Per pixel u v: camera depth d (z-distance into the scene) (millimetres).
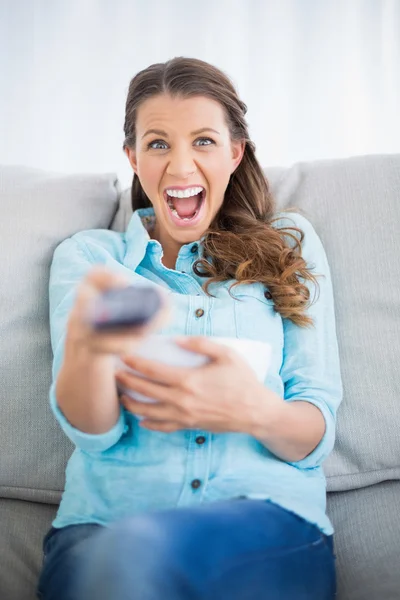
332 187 1427
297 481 1062
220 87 1269
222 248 1269
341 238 1373
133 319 753
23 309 1306
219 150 1270
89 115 1928
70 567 875
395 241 1351
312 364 1180
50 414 1254
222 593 804
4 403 1247
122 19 1897
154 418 999
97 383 941
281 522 915
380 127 1916
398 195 1387
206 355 976
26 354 1279
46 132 1933
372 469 1242
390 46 1895
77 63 1913
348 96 1908
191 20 1892
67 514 1019
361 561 1082
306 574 895
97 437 1010
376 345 1286
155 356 972
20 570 1066
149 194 1305
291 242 1329
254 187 1392
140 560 770
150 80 1267
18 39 1899
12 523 1180
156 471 1027
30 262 1334
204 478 1017
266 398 1013
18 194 1386
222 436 1055
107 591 760
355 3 1885
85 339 833
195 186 1272
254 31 1890
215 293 1235
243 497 950
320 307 1244
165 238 1356
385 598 934
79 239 1323
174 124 1238
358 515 1190
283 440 1041
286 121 1921
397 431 1238
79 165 1950
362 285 1331
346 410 1258
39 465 1229
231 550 833
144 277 1261
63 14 1896
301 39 1894
